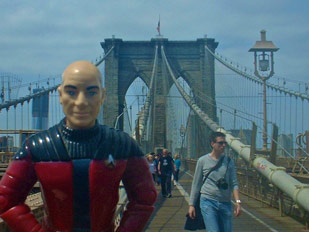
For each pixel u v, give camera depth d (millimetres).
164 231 8695
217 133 5109
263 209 11266
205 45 58938
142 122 36875
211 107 45812
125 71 60188
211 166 5031
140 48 60500
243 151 13859
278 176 9469
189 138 36219
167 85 52500
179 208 12328
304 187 8383
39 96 24234
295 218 9680
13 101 21875
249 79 31453
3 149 20094
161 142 51719
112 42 59500
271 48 24016
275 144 11789
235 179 5098
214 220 4898
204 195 5004
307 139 18719
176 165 20281
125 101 56531
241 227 8859
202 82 58312
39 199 5082
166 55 59750
